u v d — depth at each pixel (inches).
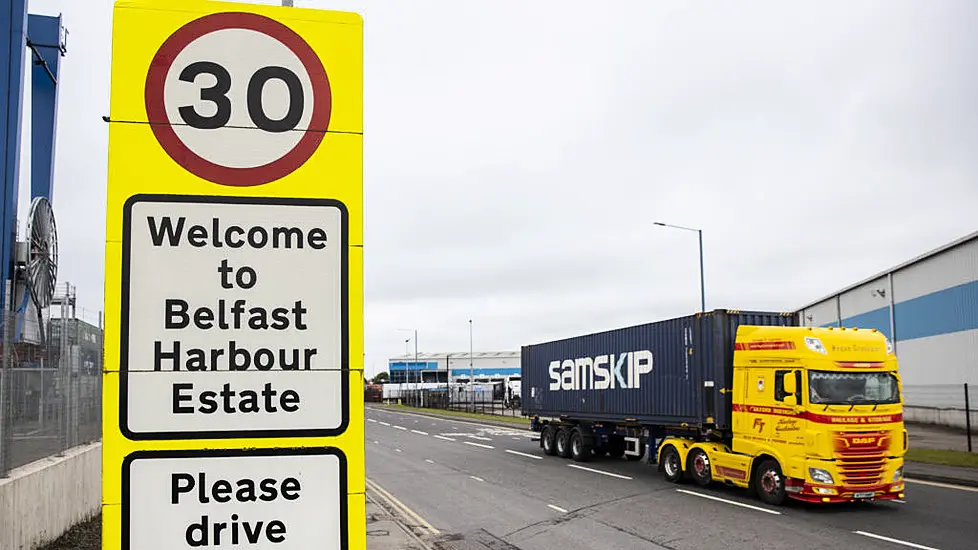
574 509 582.2
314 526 137.3
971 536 460.8
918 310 1333.7
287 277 141.3
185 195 140.4
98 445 542.3
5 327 371.2
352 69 147.9
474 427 1692.9
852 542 448.8
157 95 141.8
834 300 1797.5
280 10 146.7
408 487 711.7
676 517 541.6
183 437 135.1
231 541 134.9
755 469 611.5
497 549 442.6
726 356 659.4
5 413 362.9
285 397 138.6
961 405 1172.5
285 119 144.8
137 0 142.9
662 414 749.9
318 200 144.1
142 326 136.3
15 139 745.6
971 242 1151.6
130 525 132.5
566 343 973.2
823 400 545.3
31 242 747.4
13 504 345.7
